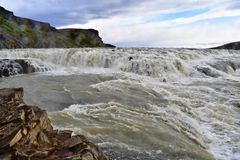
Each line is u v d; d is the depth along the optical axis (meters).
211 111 12.64
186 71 23.62
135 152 8.20
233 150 9.48
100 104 12.24
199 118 12.00
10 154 5.23
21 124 5.91
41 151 5.49
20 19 70.44
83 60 25.25
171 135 9.52
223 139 10.28
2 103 7.07
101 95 13.84
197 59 28.25
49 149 5.64
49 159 5.30
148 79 19.64
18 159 5.20
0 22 65.25
